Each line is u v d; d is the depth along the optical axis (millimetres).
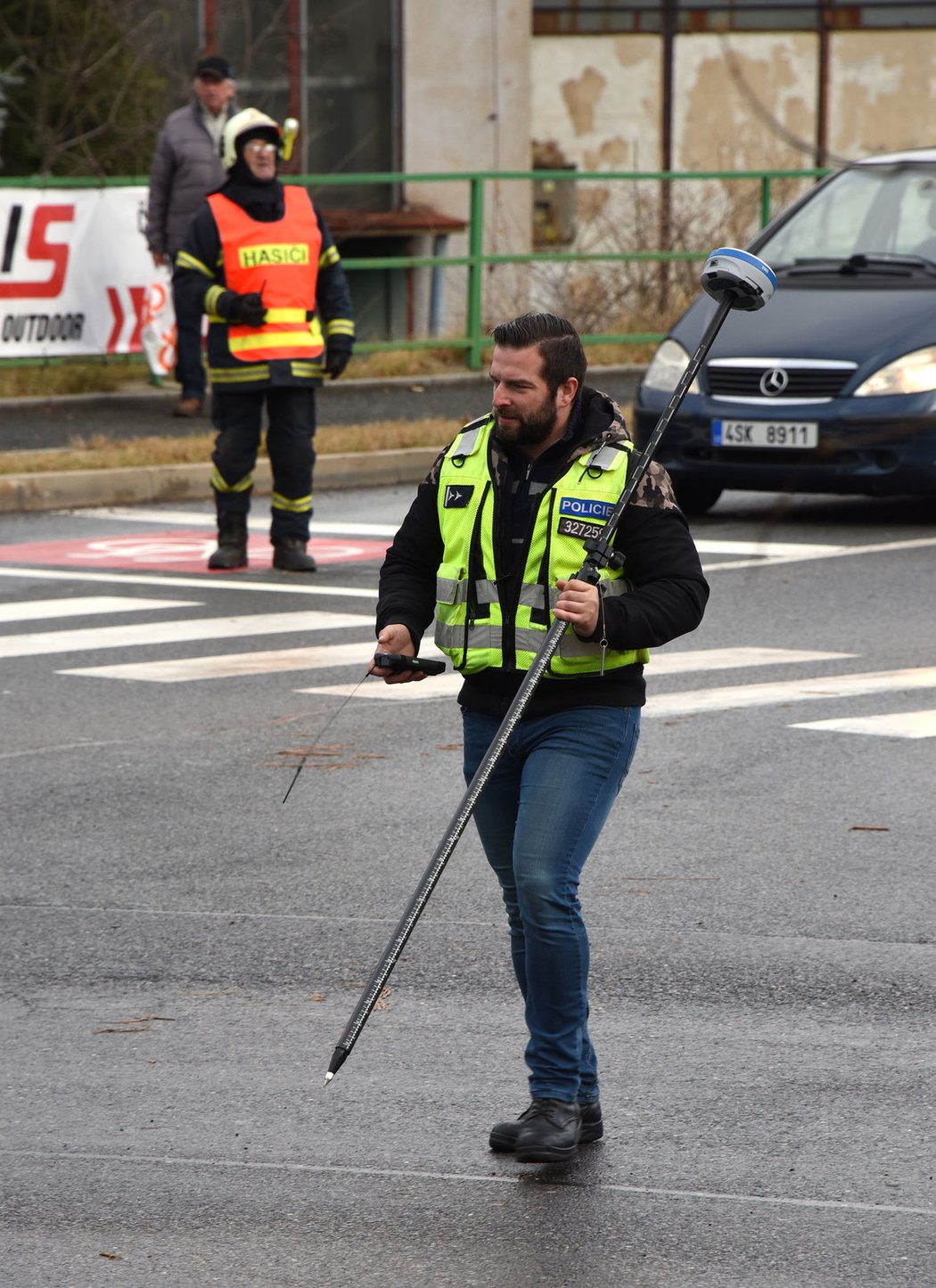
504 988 15305
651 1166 12258
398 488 42344
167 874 18000
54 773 21125
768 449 34500
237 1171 12227
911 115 77938
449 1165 12289
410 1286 10750
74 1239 11328
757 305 12305
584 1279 10797
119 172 59125
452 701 24078
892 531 35281
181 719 23219
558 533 12258
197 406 46500
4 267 47500
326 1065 13867
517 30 62250
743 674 24938
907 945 16016
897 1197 11766
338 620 28656
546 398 12188
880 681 24500
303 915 16938
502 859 12891
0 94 56125
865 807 19625
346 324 32312
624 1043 14195
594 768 12430
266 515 39000
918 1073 13602
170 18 60188
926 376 33875
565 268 60094
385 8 61656
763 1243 11203
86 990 15328
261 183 31344
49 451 41312
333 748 22000
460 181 56750
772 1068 13719
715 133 78500
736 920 16609
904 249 36938
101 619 28766
